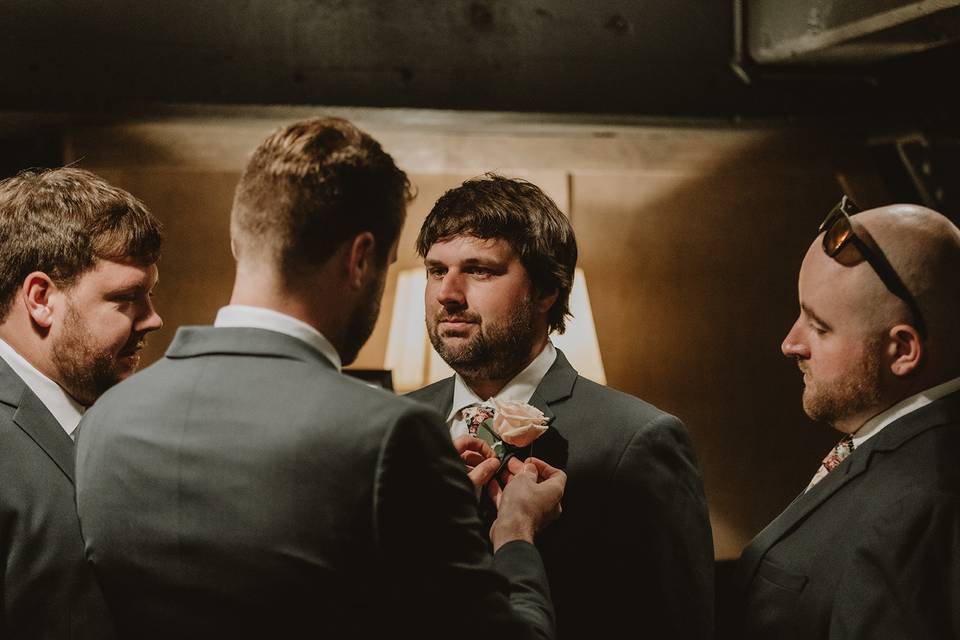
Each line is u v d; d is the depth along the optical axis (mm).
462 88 2949
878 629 1334
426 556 1080
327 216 1151
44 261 1578
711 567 1584
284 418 1102
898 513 1373
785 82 3111
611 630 1506
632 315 3012
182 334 1227
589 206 3037
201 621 1104
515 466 1483
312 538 1070
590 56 3010
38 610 1486
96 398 1646
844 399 1526
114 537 1155
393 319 2812
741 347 3062
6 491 1498
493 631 1107
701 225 3104
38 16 2715
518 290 1596
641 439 1560
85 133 2795
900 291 1467
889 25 2510
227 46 2820
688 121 3078
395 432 1073
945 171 3178
